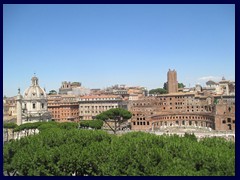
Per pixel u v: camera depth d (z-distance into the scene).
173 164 59.09
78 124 172.38
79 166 69.12
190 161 60.56
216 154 60.06
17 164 70.50
